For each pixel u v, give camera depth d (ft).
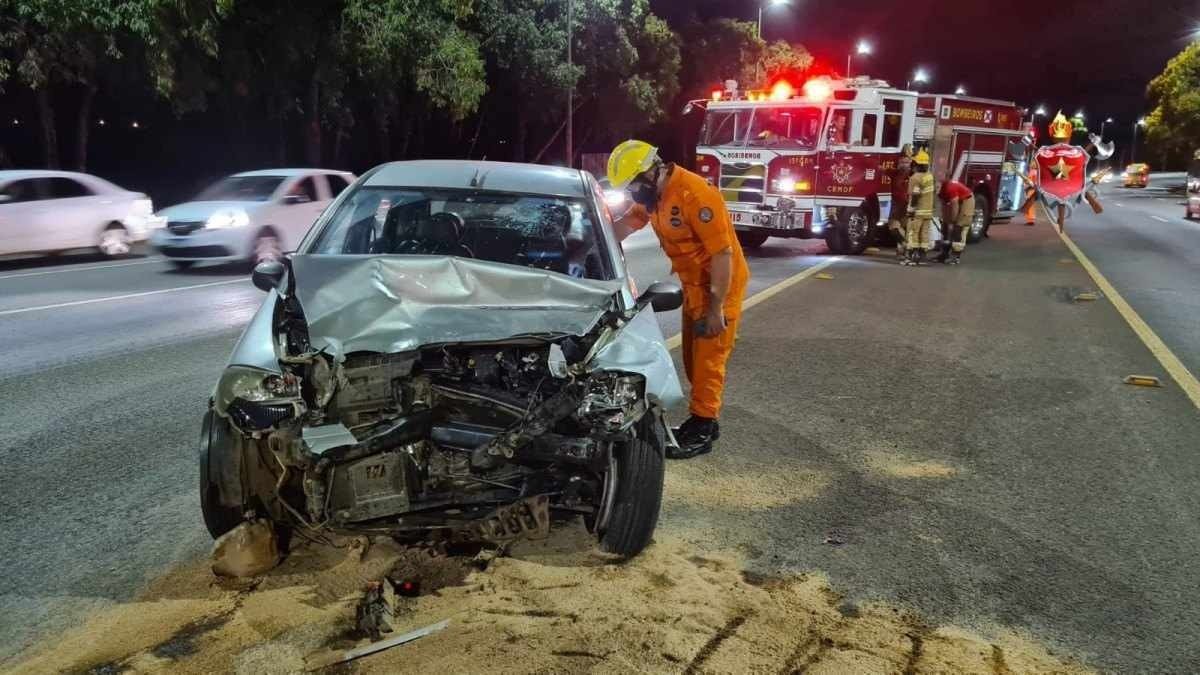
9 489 15.08
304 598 11.58
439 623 11.00
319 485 11.28
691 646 10.69
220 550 11.73
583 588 12.03
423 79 75.56
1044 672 10.57
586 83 123.34
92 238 48.32
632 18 120.78
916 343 28.91
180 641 10.52
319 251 15.34
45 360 24.35
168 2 52.90
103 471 15.99
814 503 15.46
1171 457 18.29
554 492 12.17
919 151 52.21
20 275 42.09
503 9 101.60
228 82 71.61
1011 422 20.53
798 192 51.26
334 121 94.02
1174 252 60.29
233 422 10.95
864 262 51.11
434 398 11.46
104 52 58.95
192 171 102.78
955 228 52.19
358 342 11.14
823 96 51.75
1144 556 13.76
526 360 12.32
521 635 10.78
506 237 15.89
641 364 12.12
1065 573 13.14
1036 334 30.96
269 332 12.03
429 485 11.63
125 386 21.72
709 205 15.48
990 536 14.32
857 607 11.91
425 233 15.80
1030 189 77.10
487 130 135.85
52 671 9.87
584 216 16.03
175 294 36.27
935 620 11.66
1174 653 11.08
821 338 29.32
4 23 54.54
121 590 11.73
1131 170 199.93
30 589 11.71
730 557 13.24
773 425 19.75
